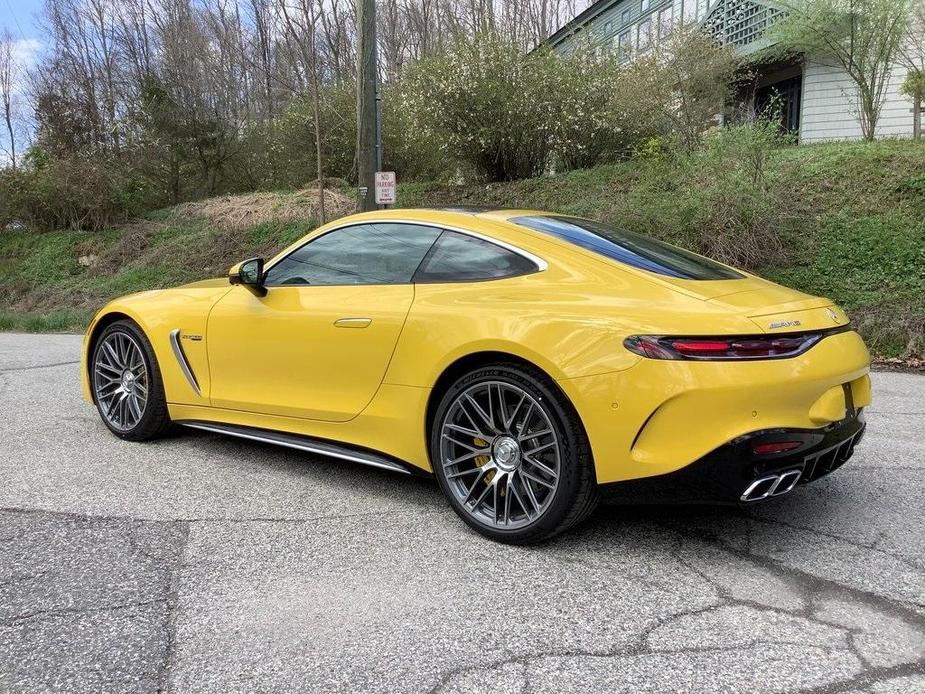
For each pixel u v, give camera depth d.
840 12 13.34
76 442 4.46
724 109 14.75
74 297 15.39
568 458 2.78
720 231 10.08
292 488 3.66
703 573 2.71
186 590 2.58
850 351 2.89
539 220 3.47
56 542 2.98
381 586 2.62
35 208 18.98
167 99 19.28
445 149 14.59
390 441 3.33
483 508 3.08
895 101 15.52
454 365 3.08
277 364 3.72
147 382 4.32
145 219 18.55
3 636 2.28
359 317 3.38
